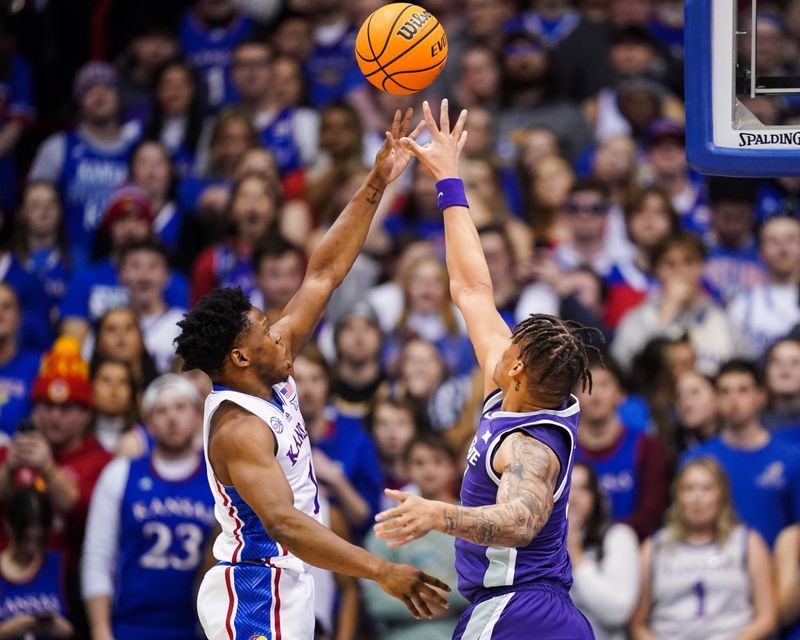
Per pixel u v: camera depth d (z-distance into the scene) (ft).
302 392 76.69
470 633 42.98
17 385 86.99
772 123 43.70
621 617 69.92
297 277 89.25
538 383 41.70
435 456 72.79
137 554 71.92
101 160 106.93
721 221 93.66
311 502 45.65
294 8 118.32
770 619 69.92
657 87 111.65
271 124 108.17
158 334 90.94
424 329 86.58
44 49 119.14
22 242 101.50
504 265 87.45
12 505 72.79
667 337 81.97
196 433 74.74
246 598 45.01
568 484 42.52
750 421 74.79
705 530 71.05
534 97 106.22
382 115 108.99
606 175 98.27
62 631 72.28
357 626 72.08
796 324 83.56
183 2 122.21
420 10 49.34
